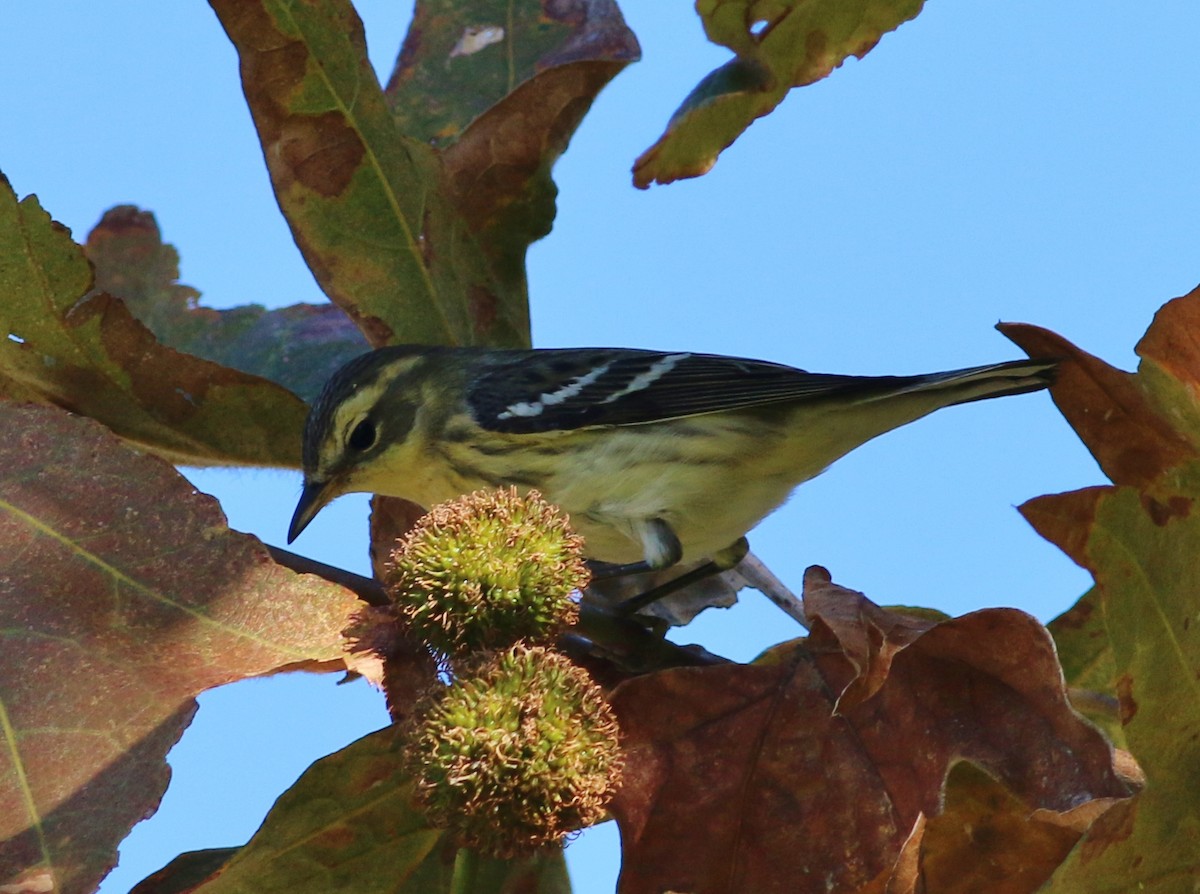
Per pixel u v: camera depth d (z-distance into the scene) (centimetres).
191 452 1012
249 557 713
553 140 1085
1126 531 719
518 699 638
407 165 1056
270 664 683
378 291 1068
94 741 652
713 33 975
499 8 1191
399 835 741
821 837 693
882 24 980
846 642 702
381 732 713
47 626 680
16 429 730
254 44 1000
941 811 679
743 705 715
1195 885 648
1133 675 694
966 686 701
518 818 629
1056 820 661
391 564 708
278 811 718
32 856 619
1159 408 721
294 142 1032
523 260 1105
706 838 696
